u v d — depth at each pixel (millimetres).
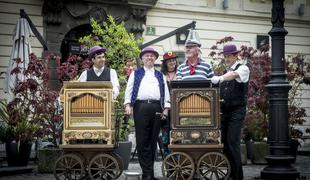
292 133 10445
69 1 13742
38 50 13336
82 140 5883
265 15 16484
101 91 5832
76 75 8484
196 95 5801
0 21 12977
